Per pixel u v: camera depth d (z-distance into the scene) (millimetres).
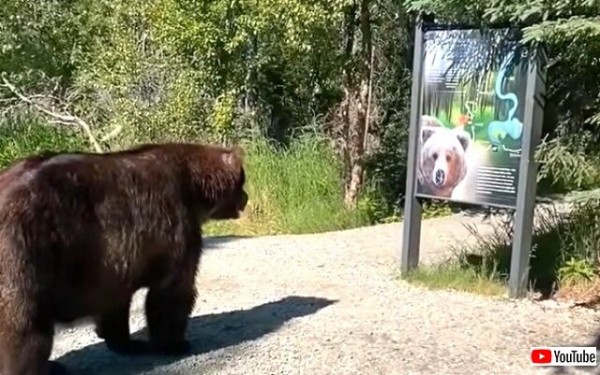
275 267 9609
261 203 15039
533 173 7891
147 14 16156
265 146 16344
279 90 18016
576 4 7570
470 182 8266
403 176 16578
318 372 6172
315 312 7660
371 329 7055
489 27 8016
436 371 6199
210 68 16094
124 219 6008
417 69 8641
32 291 5445
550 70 8703
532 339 6879
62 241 5621
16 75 19297
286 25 14523
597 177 8500
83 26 19688
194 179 6570
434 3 8320
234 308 7918
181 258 6441
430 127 8594
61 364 6359
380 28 17250
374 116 17391
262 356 6516
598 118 8047
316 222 14398
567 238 8961
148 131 16297
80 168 5883
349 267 9586
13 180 5598
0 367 5449
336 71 16047
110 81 17094
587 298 8008
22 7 19406
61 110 18266
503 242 9914
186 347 6680
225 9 15242
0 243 5387
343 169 15875
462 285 8430
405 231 8922
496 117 8023
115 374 6270
